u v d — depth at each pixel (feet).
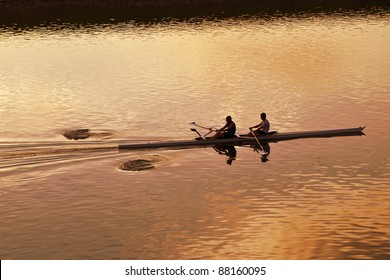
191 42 438.40
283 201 187.83
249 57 389.19
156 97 302.45
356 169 211.00
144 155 225.15
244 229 170.50
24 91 315.37
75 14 560.61
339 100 292.61
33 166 214.28
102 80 336.70
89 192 195.00
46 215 180.14
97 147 231.30
